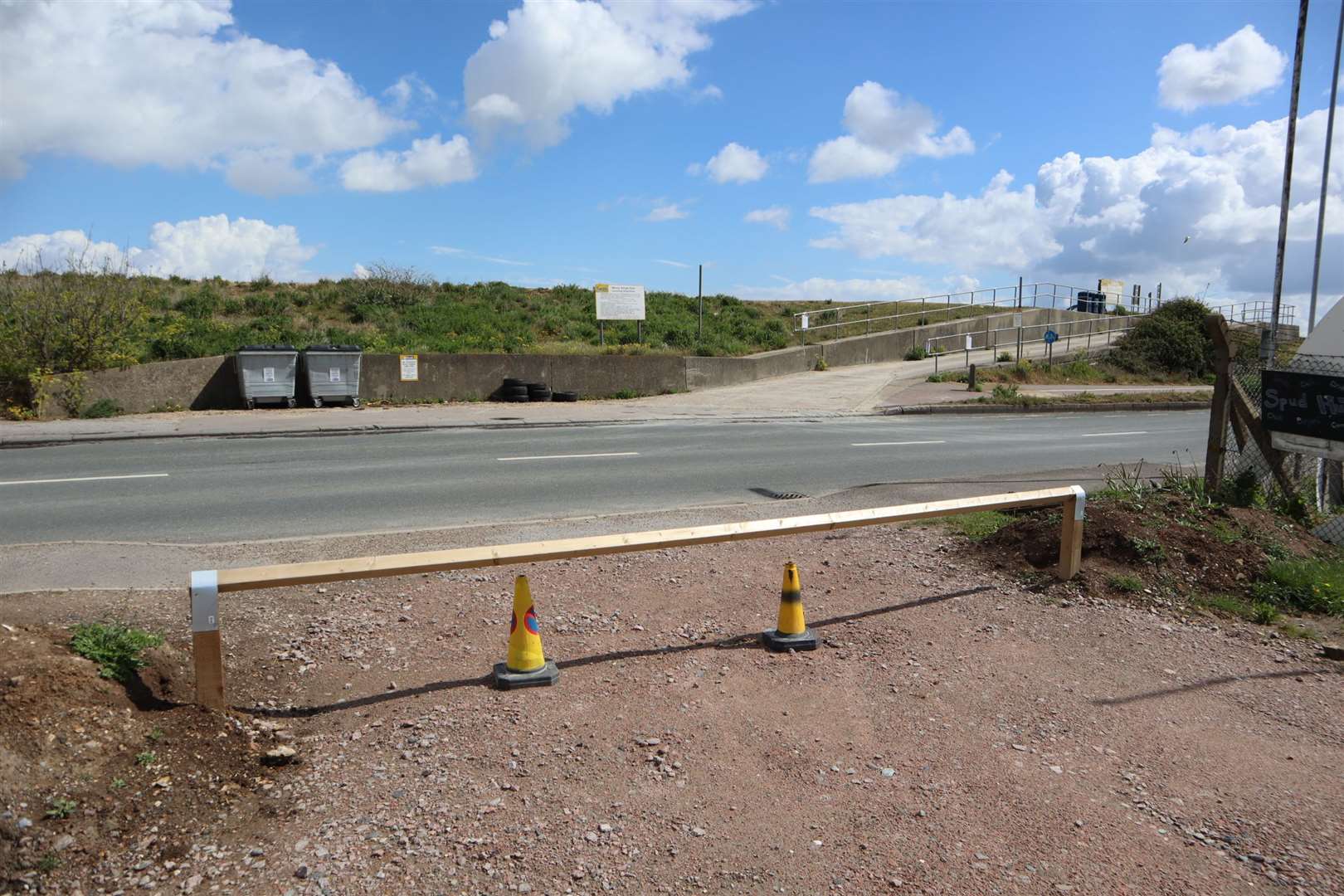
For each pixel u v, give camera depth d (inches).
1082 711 179.8
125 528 324.5
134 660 169.5
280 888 118.1
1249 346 458.0
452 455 529.3
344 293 1235.9
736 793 144.7
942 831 135.5
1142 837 135.8
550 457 526.3
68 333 698.2
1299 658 213.0
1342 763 161.9
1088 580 253.8
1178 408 1006.4
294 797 140.0
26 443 557.9
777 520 209.9
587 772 149.9
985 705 180.9
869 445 608.4
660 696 180.4
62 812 128.1
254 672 187.2
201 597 159.3
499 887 119.2
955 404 894.4
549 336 1142.3
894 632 219.6
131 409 718.5
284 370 757.9
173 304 1063.6
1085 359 1381.6
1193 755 163.0
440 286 1385.3
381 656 198.2
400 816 135.4
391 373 829.8
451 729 163.8
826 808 141.1
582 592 245.1
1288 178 457.1
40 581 247.3
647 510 366.6
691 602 238.8
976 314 1673.2
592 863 125.0
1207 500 315.3
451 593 241.3
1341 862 130.6
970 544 294.7
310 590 241.3
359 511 361.7
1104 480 438.6
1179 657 210.1
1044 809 142.8
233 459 506.9
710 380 1032.2
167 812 133.5
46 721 142.6
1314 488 361.1
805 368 1209.4
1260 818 142.4
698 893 119.4
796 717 173.2
